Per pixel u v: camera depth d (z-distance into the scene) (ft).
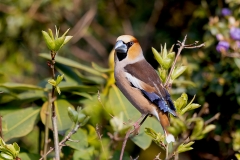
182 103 24.27
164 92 26.07
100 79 32.58
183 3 47.26
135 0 50.96
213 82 36.55
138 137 27.37
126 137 21.17
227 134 38.29
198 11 42.37
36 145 43.34
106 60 52.42
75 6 49.34
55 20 48.21
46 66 50.65
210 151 41.83
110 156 20.18
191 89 37.52
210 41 38.58
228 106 37.29
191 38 42.01
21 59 47.32
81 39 53.31
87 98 29.09
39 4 45.70
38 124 30.30
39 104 29.58
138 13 51.06
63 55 49.42
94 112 23.67
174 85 38.47
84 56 51.70
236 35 35.78
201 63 38.58
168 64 25.18
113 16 52.19
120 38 29.01
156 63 48.60
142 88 27.27
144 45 49.47
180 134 20.52
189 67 38.04
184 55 40.68
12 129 26.91
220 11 40.78
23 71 49.01
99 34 51.90
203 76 37.50
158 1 48.39
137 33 51.39
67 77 30.89
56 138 22.02
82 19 50.03
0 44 46.78
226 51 35.45
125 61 28.60
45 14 47.50
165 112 26.61
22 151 28.04
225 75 36.32
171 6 47.70
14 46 47.26
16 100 29.45
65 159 28.35
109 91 30.25
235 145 35.40
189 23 43.96
